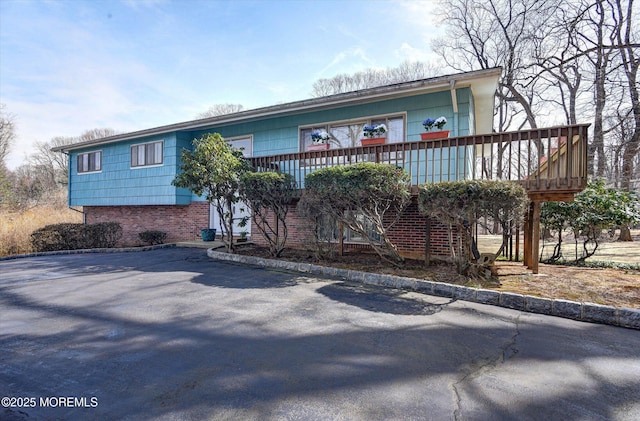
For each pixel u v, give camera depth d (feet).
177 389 8.00
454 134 25.41
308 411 7.09
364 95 27.09
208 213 39.14
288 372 8.80
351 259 24.32
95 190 47.16
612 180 48.91
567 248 37.63
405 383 8.26
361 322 12.58
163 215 42.34
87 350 10.21
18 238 36.01
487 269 18.57
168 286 18.15
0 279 20.26
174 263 25.45
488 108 32.99
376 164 19.90
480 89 26.58
